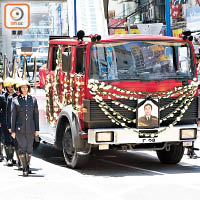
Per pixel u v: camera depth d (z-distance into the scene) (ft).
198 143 61.41
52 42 51.85
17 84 46.37
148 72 43.96
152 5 172.55
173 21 125.59
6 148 48.91
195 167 46.60
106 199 32.55
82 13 119.75
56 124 48.49
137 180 39.63
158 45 44.57
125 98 43.19
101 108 42.96
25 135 42.47
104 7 127.03
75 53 45.37
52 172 44.50
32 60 145.48
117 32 155.12
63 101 47.44
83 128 44.16
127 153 57.31
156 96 43.73
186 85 44.68
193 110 45.52
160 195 33.65
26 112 42.27
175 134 44.09
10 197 33.58
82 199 32.71
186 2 120.57
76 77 44.55
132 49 44.01
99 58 43.27
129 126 43.93
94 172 44.34
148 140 43.42
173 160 48.19
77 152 44.34
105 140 42.65
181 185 37.14
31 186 37.47
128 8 198.80
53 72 51.16
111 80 43.14
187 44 45.39
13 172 44.62
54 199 32.76
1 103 48.78
